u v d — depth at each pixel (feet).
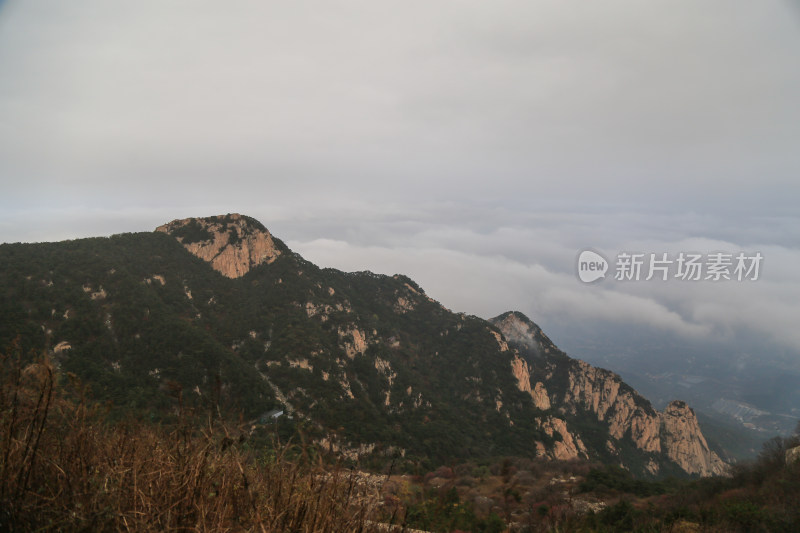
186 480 13.69
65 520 12.10
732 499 71.46
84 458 14.01
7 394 13.89
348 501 15.40
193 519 13.16
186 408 16.69
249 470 15.26
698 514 55.21
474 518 36.37
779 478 75.82
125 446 14.96
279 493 14.44
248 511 13.96
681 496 91.20
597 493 98.12
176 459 14.43
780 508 54.75
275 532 13.12
